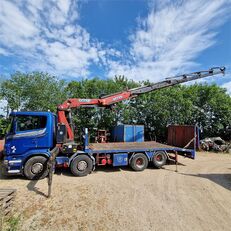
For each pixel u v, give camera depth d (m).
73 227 4.25
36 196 5.88
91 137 19.03
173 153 10.30
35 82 19.41
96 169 9.59
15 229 3.97
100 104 10.31
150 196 6.08
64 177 8.05
